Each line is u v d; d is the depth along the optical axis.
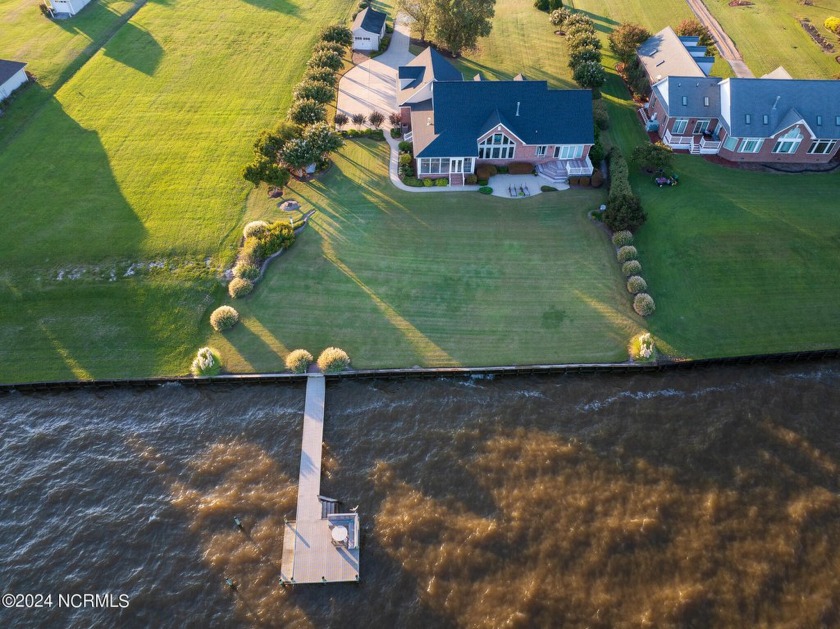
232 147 65.56
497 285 50.78
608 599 33.66
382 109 73.19
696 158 64.50
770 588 34.00
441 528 36.78
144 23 90.75
